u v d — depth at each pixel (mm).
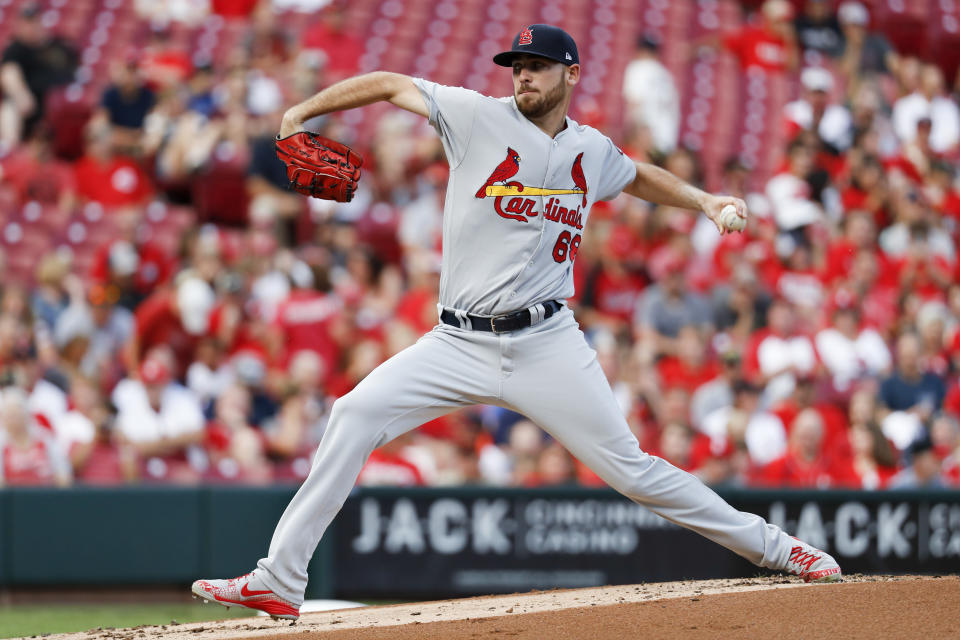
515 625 11805
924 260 38281
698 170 38688
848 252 36812
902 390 32688
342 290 32781
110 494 23609
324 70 41969
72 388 28141
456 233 11969
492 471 27938
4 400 25844
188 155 35812
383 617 13211
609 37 46344
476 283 11930
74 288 30438
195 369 30016
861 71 44656
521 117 11852
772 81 44562
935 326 35188
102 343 30297
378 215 35438
